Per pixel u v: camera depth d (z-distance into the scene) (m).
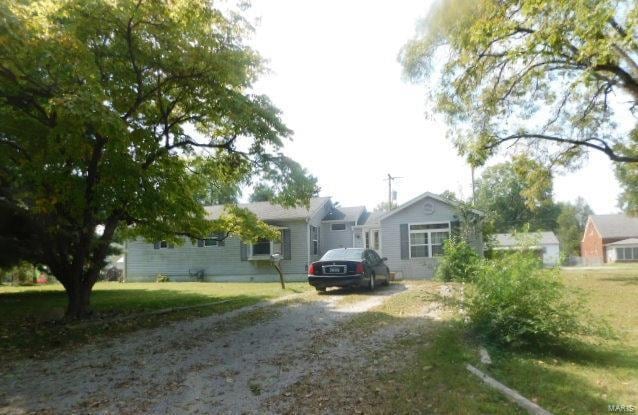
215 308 12.34
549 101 17.91
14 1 7.88
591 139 18.77
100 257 11.23
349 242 30.67
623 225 57.41
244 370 6.04
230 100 10.62
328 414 4.29
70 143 9.08
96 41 9.66
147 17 9.41
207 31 10.10
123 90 10.60
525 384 4.75
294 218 26.02
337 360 6.36
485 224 20.25
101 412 4.60
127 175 9.43
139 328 9.45
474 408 4.13
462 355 5.93
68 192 9.49
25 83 8.82
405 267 22.14
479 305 6.73
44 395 5.18
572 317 6.08
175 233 13.37
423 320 9.36
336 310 11.35
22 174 9.88
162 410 4.61
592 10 7.69
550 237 56.94
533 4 8.55
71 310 10.73
